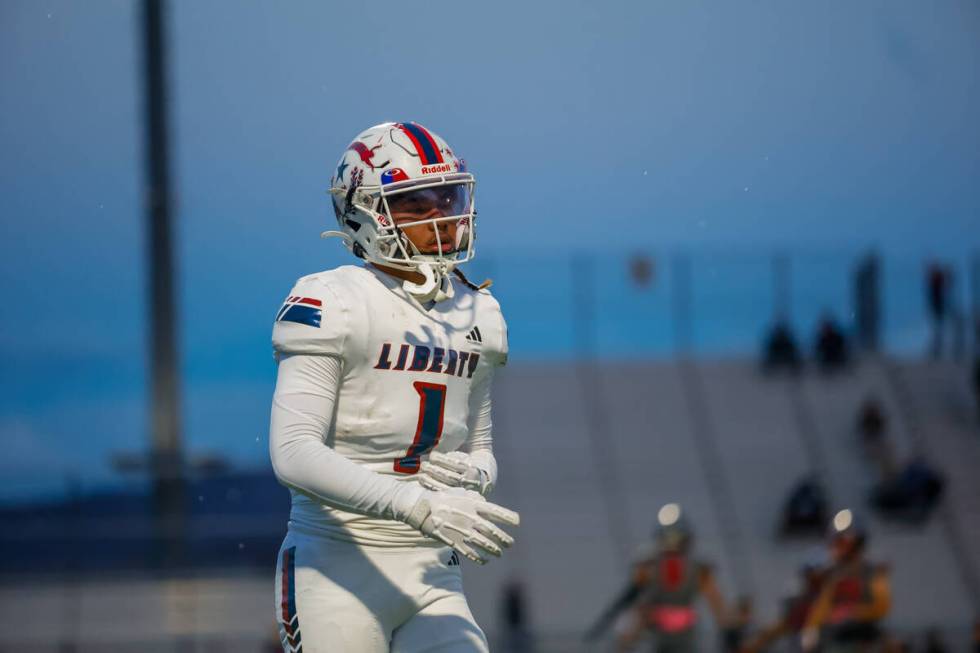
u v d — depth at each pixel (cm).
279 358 1291
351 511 1234
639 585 3647
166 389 4675
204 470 4775
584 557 5931
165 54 4538
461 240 1349
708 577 3681
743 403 7150
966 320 7238
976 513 6228
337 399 1298
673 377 7319
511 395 7269
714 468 6688
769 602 5531
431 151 1329
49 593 4984
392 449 1312
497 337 1391
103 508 5303
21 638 4819
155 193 4594
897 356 7300
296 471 1229
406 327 1308
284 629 1342
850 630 3500
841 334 7269
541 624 5444
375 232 1324
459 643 1313
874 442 6719
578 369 7356
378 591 1312
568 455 6825
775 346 7294
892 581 5803
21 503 5369
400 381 1302
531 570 5812
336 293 1278
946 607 5681
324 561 1320
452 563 1375
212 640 4441
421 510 1205
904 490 6178
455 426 1350
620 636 3678
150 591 5009
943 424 6906
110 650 4403
